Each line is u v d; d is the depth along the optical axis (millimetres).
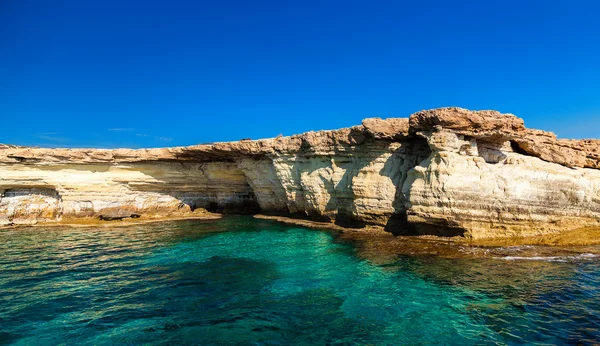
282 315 12117
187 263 18391
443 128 19562
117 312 12500
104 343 10438
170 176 35375
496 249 17812
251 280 15547
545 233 19156
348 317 11883
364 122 23156
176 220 33344
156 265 18125
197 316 12141
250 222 31234
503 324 11141
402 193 22375
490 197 18766
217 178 36469
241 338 10656
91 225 30547
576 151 21953
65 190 32438
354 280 15125
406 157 22859
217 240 23875
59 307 12961
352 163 25469
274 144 29562
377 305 12703
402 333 10797
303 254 19547
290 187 29828
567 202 19250
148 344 10367
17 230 28766
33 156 31094
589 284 13898
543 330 10719
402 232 22094
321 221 28422
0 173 30750
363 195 23984
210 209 38125
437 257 17219
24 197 31828
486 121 19312
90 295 14086
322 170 27219
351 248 20047
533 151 21516
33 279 16062
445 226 19547
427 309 12273
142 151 33281
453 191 18797
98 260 19219
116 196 33938
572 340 10125
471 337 10445
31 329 11305
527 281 14266
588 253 17156
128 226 30234
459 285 14078
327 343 10320
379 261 17266
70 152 31844
